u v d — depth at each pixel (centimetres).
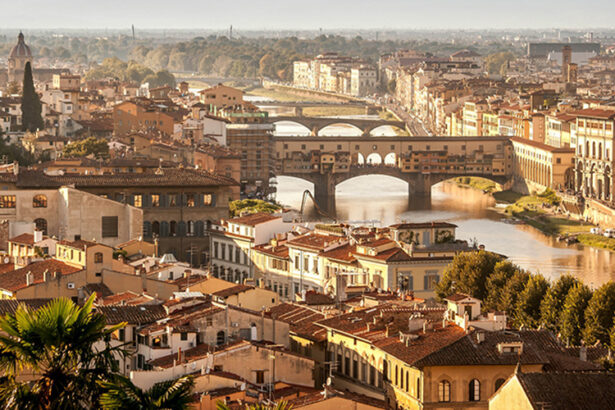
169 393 15400
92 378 15188
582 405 19188
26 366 15312
